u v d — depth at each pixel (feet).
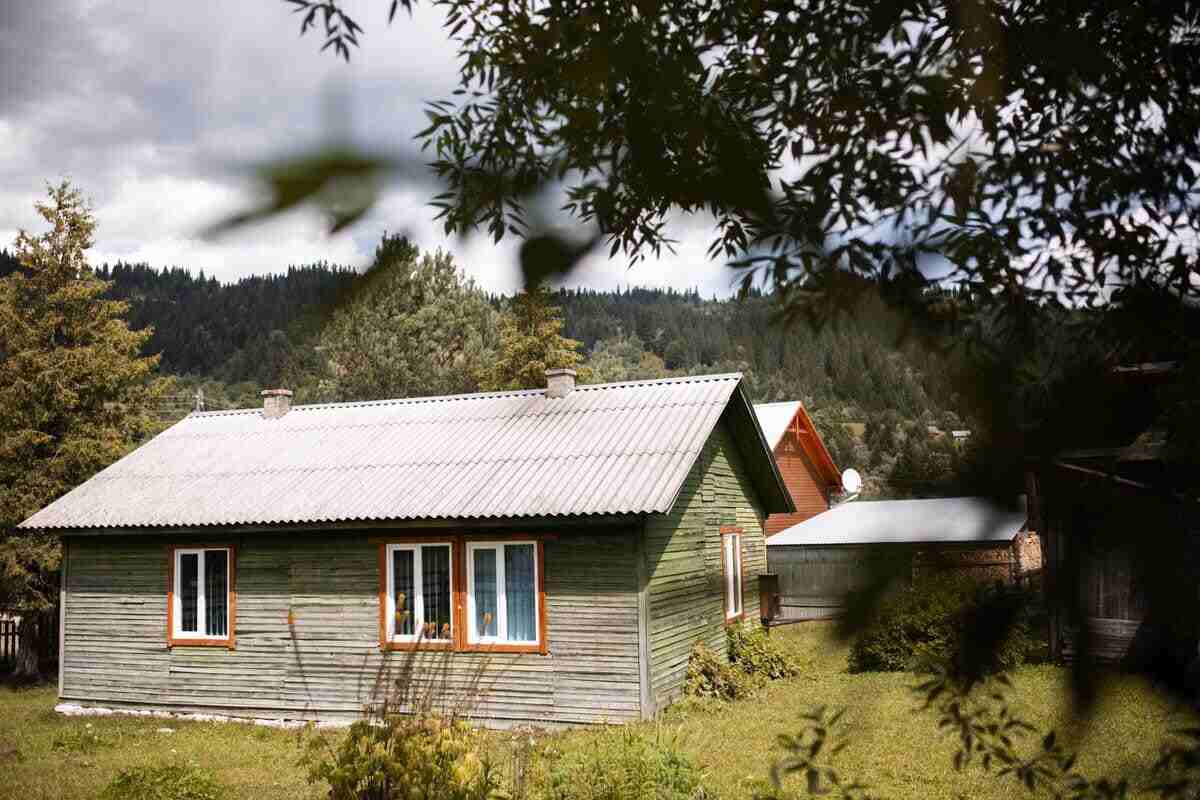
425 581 46.06
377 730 24.13
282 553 48.60
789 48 3.28
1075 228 3.57
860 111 3.24
